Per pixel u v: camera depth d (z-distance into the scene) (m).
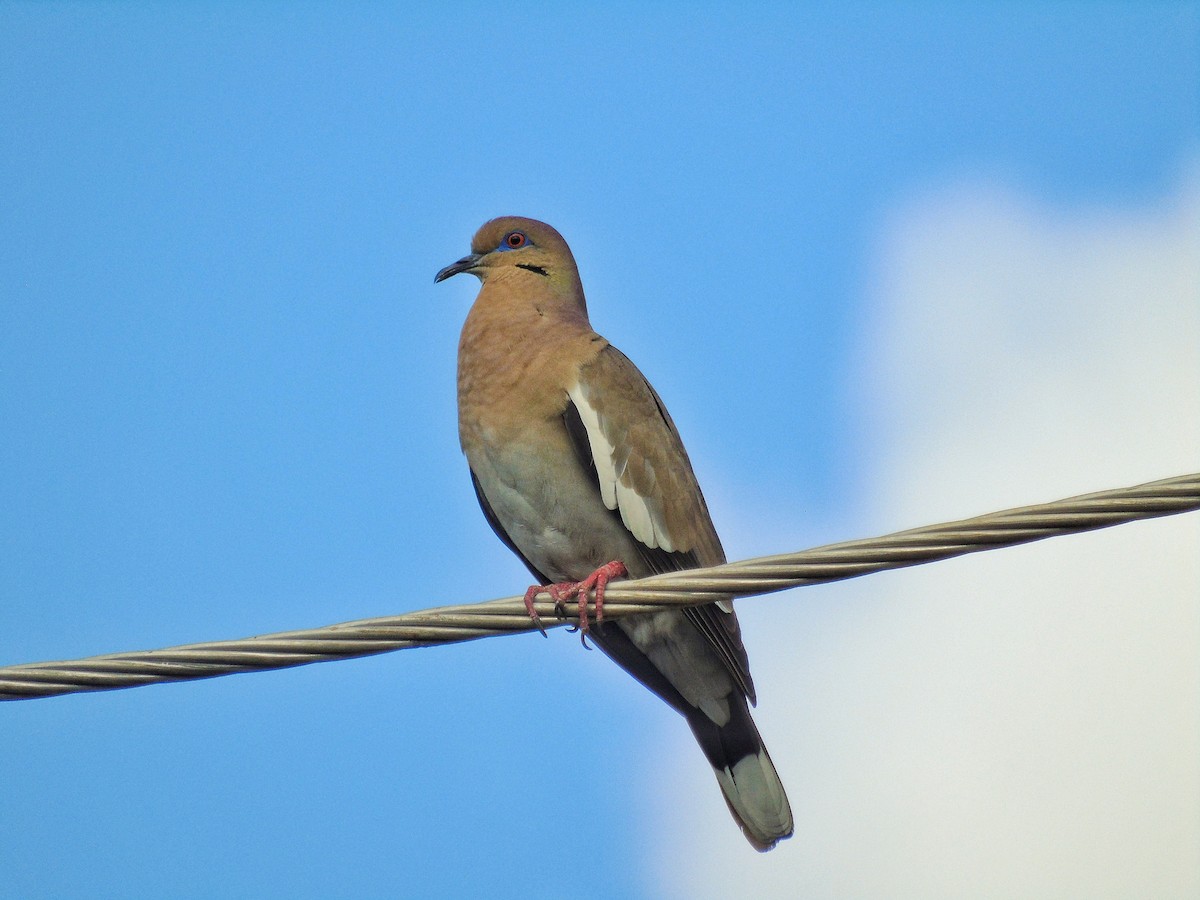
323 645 8.05
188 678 7.91
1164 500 7.20
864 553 7.78
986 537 7.50
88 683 7.86
